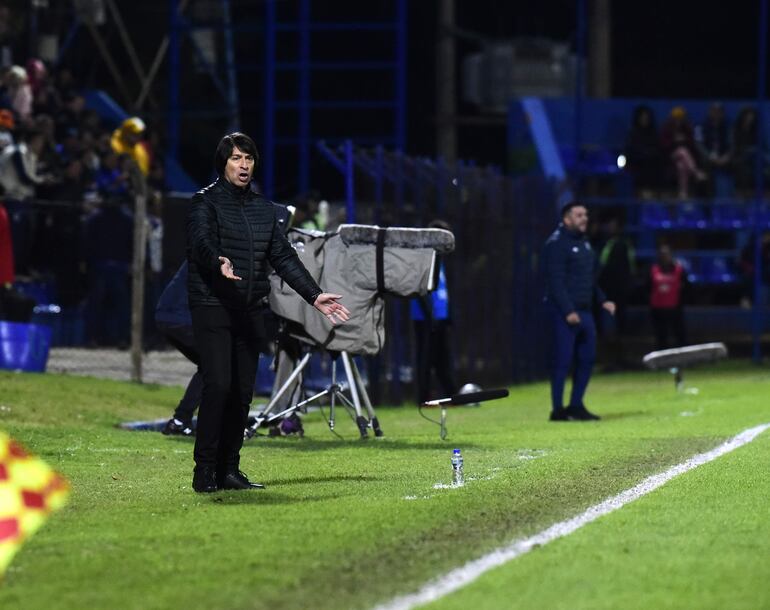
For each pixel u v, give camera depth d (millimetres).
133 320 62125
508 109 110000
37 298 65812
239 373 31688
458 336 70625
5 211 60469
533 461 37094
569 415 52938
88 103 94375
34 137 70438
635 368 85125
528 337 78125
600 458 37812
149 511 28391
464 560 23125
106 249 66750
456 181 70000
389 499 29812
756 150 98375
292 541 24891
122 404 54062
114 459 38156
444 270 59750
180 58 102625
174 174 94125
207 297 31141
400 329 64000
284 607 20062
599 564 22828
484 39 115562
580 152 101688
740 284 102188
